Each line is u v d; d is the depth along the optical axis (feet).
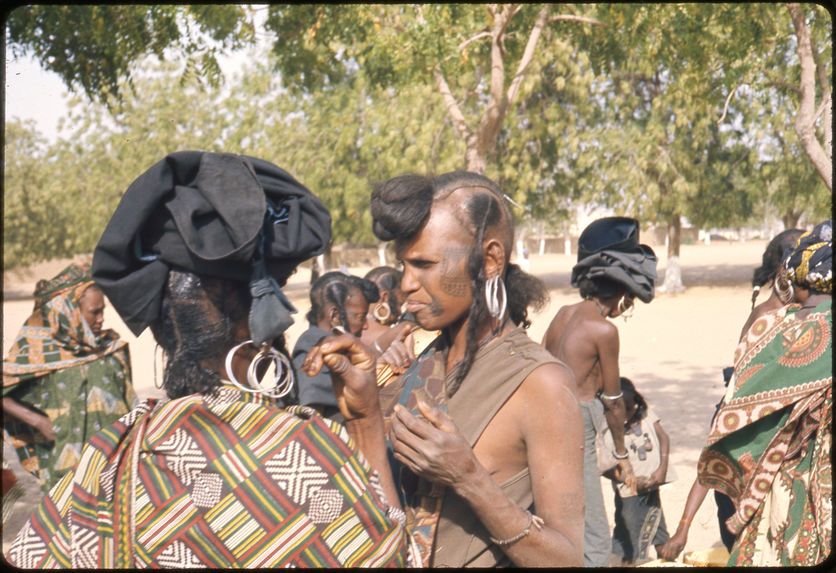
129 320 4.55
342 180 86.33
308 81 38.27
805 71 30.25
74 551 4.26
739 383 8.84
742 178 81.05
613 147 78.64
